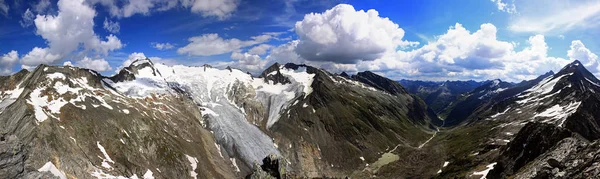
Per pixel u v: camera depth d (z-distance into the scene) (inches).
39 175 3553.2
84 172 4375.0
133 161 5270.7
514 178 3316.9
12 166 3376.0
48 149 4284.0
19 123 4709.6
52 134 4557.1
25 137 4379.9
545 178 2844.5
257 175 5605.3
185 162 5959.6
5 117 5009.8
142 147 5689.0
